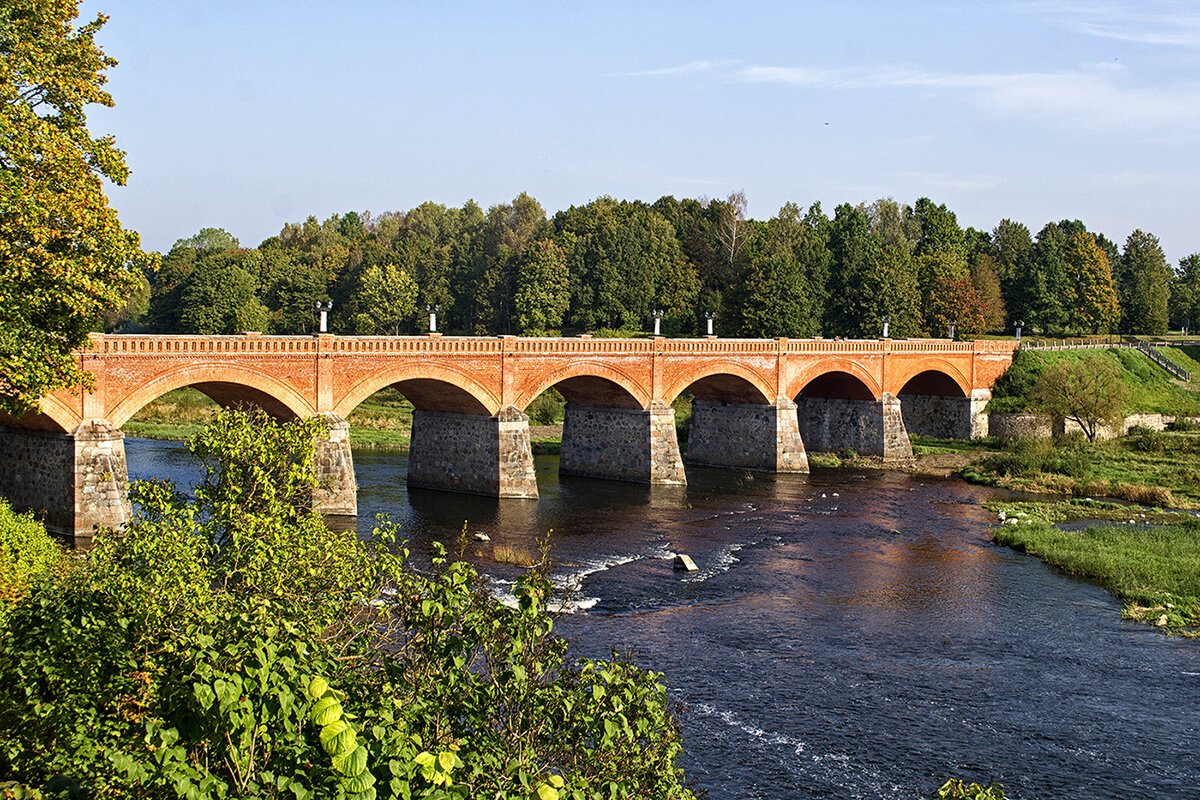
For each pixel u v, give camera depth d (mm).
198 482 64500
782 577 49406
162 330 148750
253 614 17125
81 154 32125
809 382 90188
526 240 155000
